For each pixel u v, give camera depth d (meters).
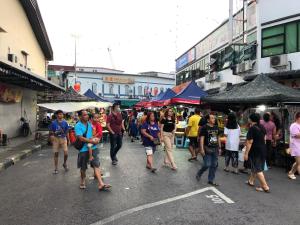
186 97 19.00
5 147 16.36
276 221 5.95
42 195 7.75
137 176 9.91
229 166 11.80
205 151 8.91
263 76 14.16
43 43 27.94
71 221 5.91
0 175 10.30
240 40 25.09
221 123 15.34
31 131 25.52
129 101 58.28
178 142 17.50
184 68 41.50
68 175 10.17
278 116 14.02
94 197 7.52
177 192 7.98
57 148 10.66
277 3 20.23
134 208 6.66
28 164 12.38
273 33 20.45
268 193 8.03
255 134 8.29
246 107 15.80
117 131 12.05
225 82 26.23
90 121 8.48
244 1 23.58
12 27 20.55
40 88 23.83
